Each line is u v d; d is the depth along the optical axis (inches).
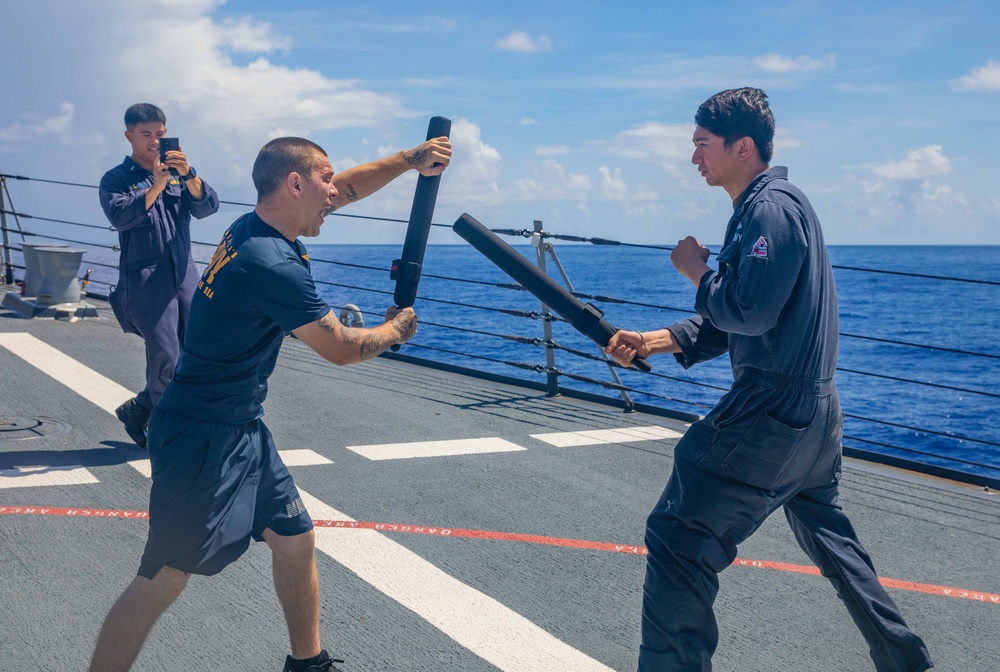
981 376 1828.2
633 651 128.9
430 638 130.3
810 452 106.1
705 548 105.0
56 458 203.2
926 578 162.2
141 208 192.9
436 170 118.6
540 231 265.7
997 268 7219.5
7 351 306.8
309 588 111.9
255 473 108.0
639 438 251.0
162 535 102.1
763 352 103.5
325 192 106.0
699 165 113.6
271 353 107.8
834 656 130.9
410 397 287.6
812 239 103.6
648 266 6860.2
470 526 177.3
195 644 124.2
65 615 129.7
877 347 2250.2
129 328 207.6
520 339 303.7
